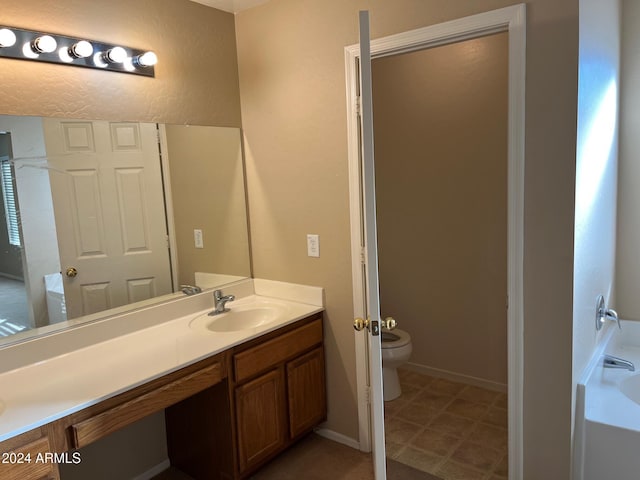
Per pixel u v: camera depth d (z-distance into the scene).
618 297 2.85
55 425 1.49
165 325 2.33
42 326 1.93
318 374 2.56
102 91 2.09
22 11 1.81
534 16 1.75
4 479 1.37
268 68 2.57
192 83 2.46
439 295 3.31
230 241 2.70
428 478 2.29
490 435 2.64
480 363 3.21
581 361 2.03
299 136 2.50
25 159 1.87
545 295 1.86
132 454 2.31
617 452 1.91
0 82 1.77
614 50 2.41
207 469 2.27
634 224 2.74
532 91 1.79
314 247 2.54
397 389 3.12
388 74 3.31
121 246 2.20
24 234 1.88
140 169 2.26
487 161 2.98
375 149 3.46
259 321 2.56
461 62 2.99
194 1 2.44
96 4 2.04
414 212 3.34
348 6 2.22
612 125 2.44
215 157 2.60
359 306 2.40
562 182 1.77
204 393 2.20
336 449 2.55
